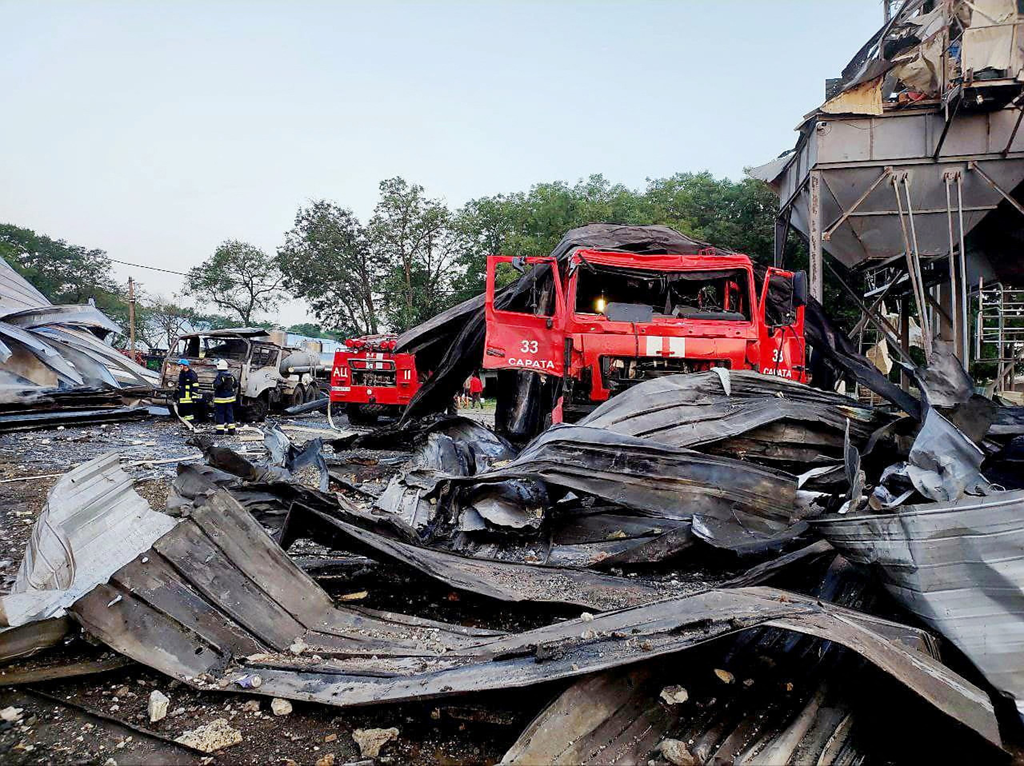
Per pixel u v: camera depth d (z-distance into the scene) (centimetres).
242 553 315
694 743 203
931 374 399
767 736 206
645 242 966
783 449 435
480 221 3975
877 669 237
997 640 232
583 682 213
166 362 1581
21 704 244
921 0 1166
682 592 346
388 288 4059
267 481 469
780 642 267
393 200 3953
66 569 319
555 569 376
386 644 282
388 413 1441
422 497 475
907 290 1555
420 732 231
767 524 375
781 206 1452
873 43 1278
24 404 1248
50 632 274
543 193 3575
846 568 326
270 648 281
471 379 1270
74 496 416
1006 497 235
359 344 1384
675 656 242
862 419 455
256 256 4862
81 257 5575
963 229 1167
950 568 243
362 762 212
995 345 1881
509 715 225
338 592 367
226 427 1242
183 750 218
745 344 675
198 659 265
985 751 210
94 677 263
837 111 1166
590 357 661
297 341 2255
